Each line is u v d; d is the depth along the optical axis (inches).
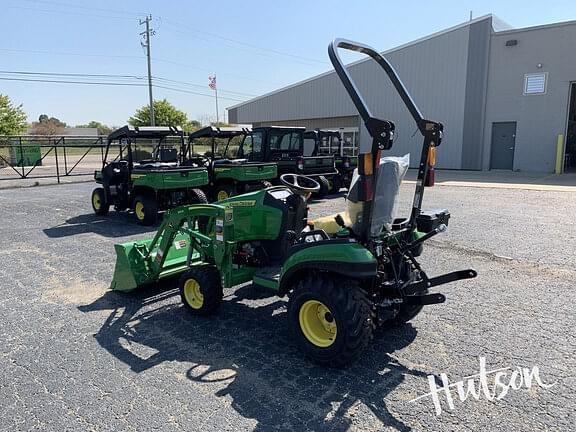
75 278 216.7
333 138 585.0
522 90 752.3
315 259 125.6
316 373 127.3
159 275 190.5
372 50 137.9
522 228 313.3
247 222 166.2
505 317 164.2
